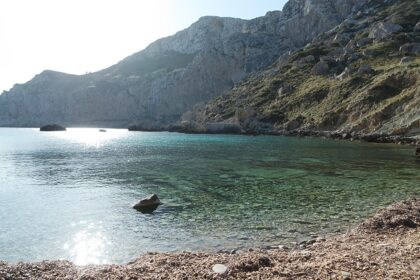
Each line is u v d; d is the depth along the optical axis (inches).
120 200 1168.2
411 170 1721.2
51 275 537.3
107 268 569.3
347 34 7194.9
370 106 4104.3
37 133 7037.4
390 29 6333.7
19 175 1736.0
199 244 746.8
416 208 910.4
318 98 5132.9
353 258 580.4
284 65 6968.5
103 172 1801.2
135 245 752.3
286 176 1590.8
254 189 1314.0
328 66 6063.0
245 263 564.1
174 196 1210.6
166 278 522.3
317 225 861.8
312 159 2191.2
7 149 3324.3
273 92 6127.0
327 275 512.1
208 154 2573.8
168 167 1939.0
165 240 776.3
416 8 7017.7
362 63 5600.4
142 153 2751.0
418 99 3572.8
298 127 4778.5
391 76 4281.5
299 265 561.9
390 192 1226.0
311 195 1197.7
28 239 798.5
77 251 729.0
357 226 818.2
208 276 526.0
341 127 4212.6
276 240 759.7
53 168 1988.2
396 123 3570.4
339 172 1684.3
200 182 1472.7
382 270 520.1
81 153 2874.0
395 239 708.0
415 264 543.8
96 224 900.0
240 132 5275.6
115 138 4980.3
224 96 7091.5
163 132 6599.4
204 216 957.8
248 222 896.3
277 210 1007.6
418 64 4441.4
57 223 913.5
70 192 1309.1
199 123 6269.7
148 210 1029.2
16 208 1071.0
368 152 2564.0
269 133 4931.1
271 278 512.7
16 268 553.9
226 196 1201.4
